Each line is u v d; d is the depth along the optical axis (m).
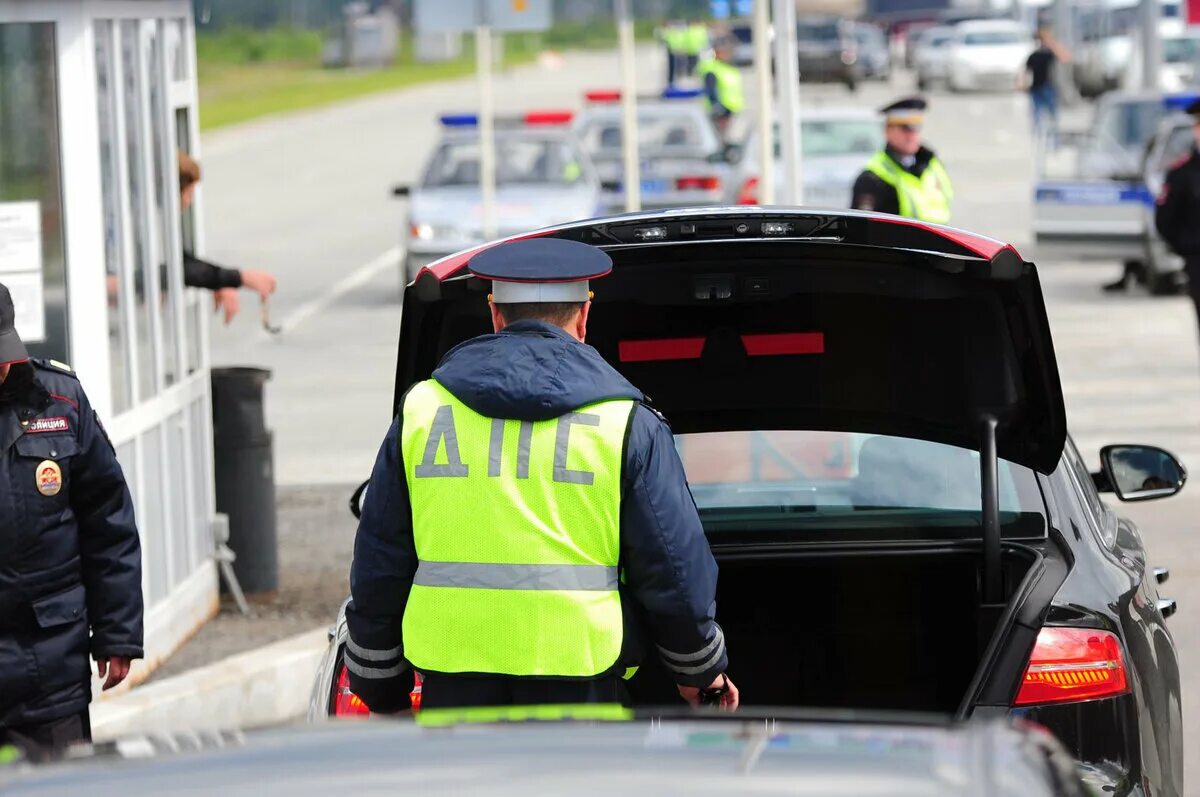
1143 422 25.84
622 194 46.12
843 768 4.20
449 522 7.47
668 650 7.58
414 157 84.12
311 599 17.62
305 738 4.66
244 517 17.38
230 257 51.12
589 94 53.22
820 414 9.50
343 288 44.31
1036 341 8.58
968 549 8.91
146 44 15.25
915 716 4.89
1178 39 91.50
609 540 7.45
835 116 44.81
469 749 4.45
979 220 51.53
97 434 9.45
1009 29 113.62
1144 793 7.96
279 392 30.42
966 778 4.14
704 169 46.09
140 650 9.60
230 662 14.58
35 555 9.23
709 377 9.59
